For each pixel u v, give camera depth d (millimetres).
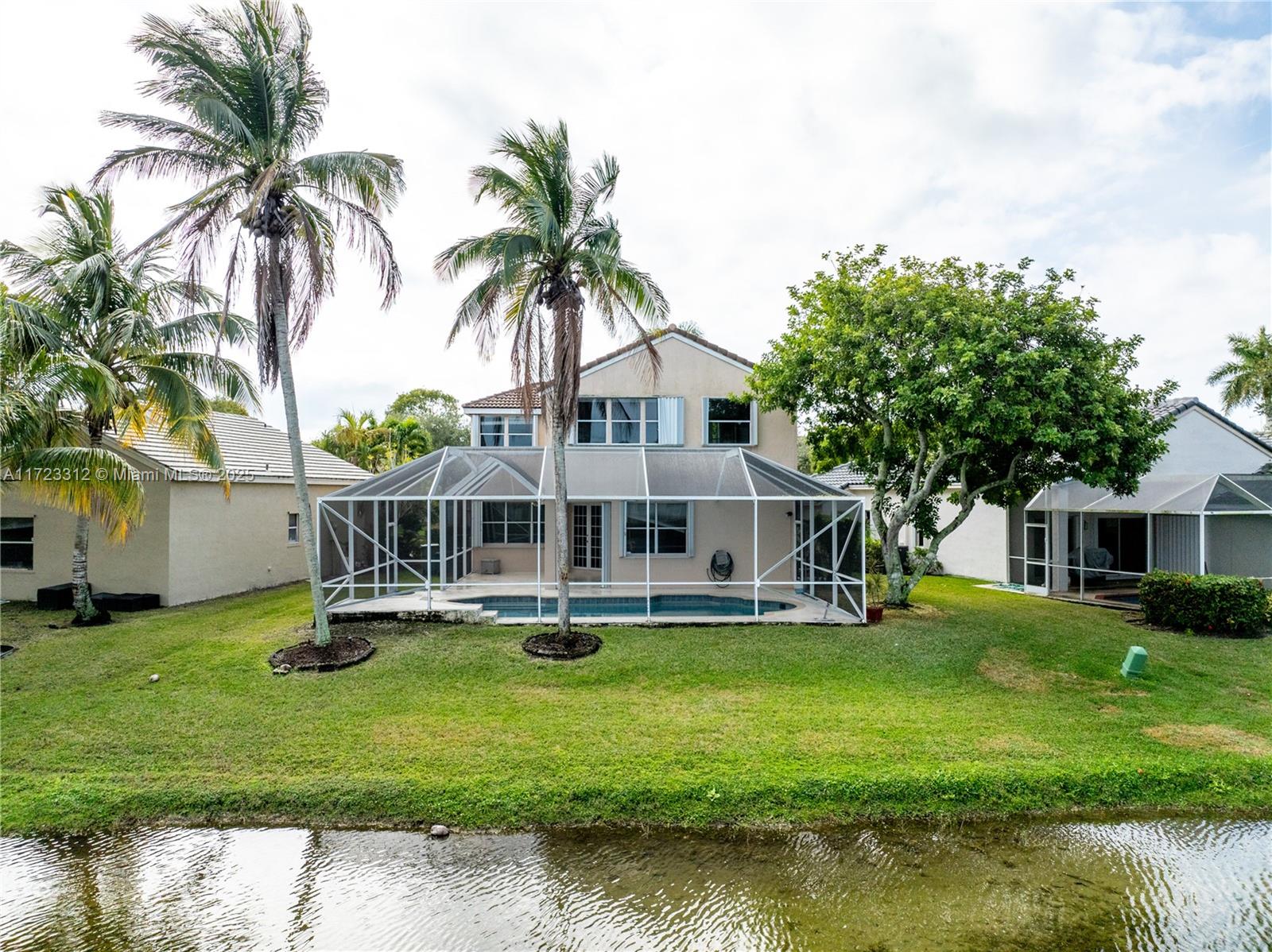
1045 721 9812
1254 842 7062
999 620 16312
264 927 5586
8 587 18188
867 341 15727
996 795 7762
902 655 12961
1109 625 15938
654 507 19906
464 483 17938
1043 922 5719
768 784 7820
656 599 18109
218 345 12555
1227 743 9070
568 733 9250
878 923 5680
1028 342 14742
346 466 28297
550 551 21281
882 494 18562
